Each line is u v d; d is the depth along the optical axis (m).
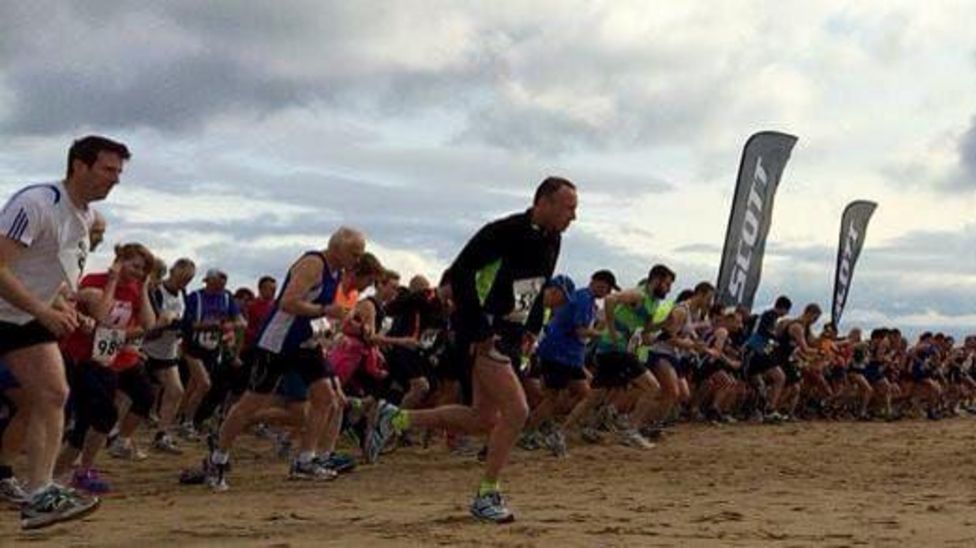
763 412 18.09
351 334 11.04
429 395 11.75
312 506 7.32
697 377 17.22
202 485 8.62
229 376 12.08
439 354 11.68
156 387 11.10
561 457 11.61
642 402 13.07
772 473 10.23
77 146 5.54
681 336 14.32
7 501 7.23
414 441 12.67
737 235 20.69
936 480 9.70
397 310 11.73
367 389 11.05
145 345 10.97
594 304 12.11
